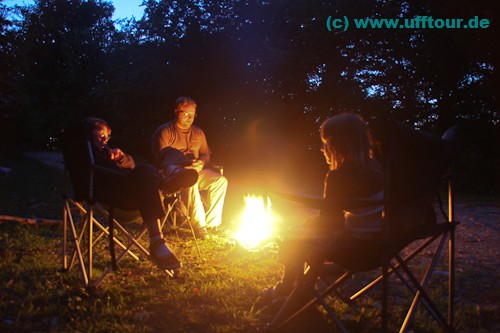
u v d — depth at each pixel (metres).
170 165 4.50
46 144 22.75
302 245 2.70
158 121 16.03
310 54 13.47
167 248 3.11
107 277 3.48
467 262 4.25
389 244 2.16
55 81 25.14
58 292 3.07
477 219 6.46
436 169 2.42
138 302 3.03
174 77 15.30
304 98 14.49
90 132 3.12
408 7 12.16
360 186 2.40
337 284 2.53
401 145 2.14
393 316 2.92
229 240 4.77
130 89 15.73
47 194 7.68
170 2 15.97
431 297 3.23
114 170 3.12
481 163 10.98
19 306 2.87
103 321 2.70
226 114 14.98
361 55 13.26
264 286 3.43
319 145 13.95
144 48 16.00
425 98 12.78
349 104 12.62
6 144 13.92
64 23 26.92
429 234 2.47
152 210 3.12
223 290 3.29
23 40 15.04
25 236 4.50
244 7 15.08
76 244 3.30
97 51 25.81
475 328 2.81
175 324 2.77
